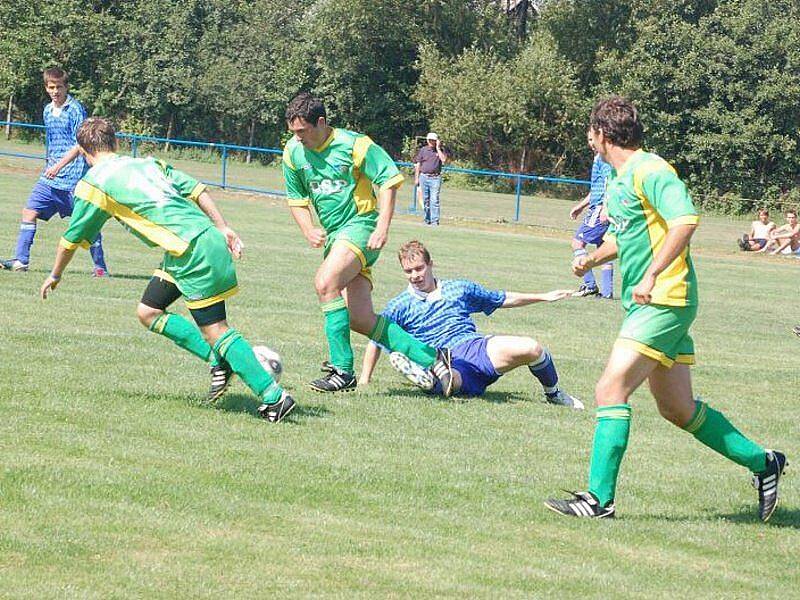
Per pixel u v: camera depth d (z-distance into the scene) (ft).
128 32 420.36
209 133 431.84
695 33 372.79
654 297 41.96
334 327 61.62
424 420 57.62
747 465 44.75
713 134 367.25
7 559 33.83
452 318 65.21
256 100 419.13
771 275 176.04
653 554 39.58
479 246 180.04
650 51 379.96
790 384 77.92
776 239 215.72
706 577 37.40
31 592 31.45
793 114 367.45
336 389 62.23
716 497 48.08
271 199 242.37
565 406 64.69
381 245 59.93
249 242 151.33
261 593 32.63
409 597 33.19
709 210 361.71
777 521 45.24
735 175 370.53
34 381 57.62
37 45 414.82
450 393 63.46
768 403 70.74
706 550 40.60
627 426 42.91
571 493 43.73
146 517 38.65
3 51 415.03
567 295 66.74
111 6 435.94
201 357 55.77
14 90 414.82
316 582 33.88
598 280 147.54
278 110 423.23
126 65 419.13
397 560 36.45
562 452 53.47
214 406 56.13
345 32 422.00
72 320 78.64
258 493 42.55
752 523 44.65
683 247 40.57
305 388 62.95
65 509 38.73
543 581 35.55
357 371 70.64
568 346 87.86
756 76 367.86
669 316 41.98
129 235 143.13
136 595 31.86
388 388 65.67
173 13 422.00
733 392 73.77
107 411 53.01
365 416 57.31
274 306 94.48
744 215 358.84
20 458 44.01
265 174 321.11
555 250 183.01
